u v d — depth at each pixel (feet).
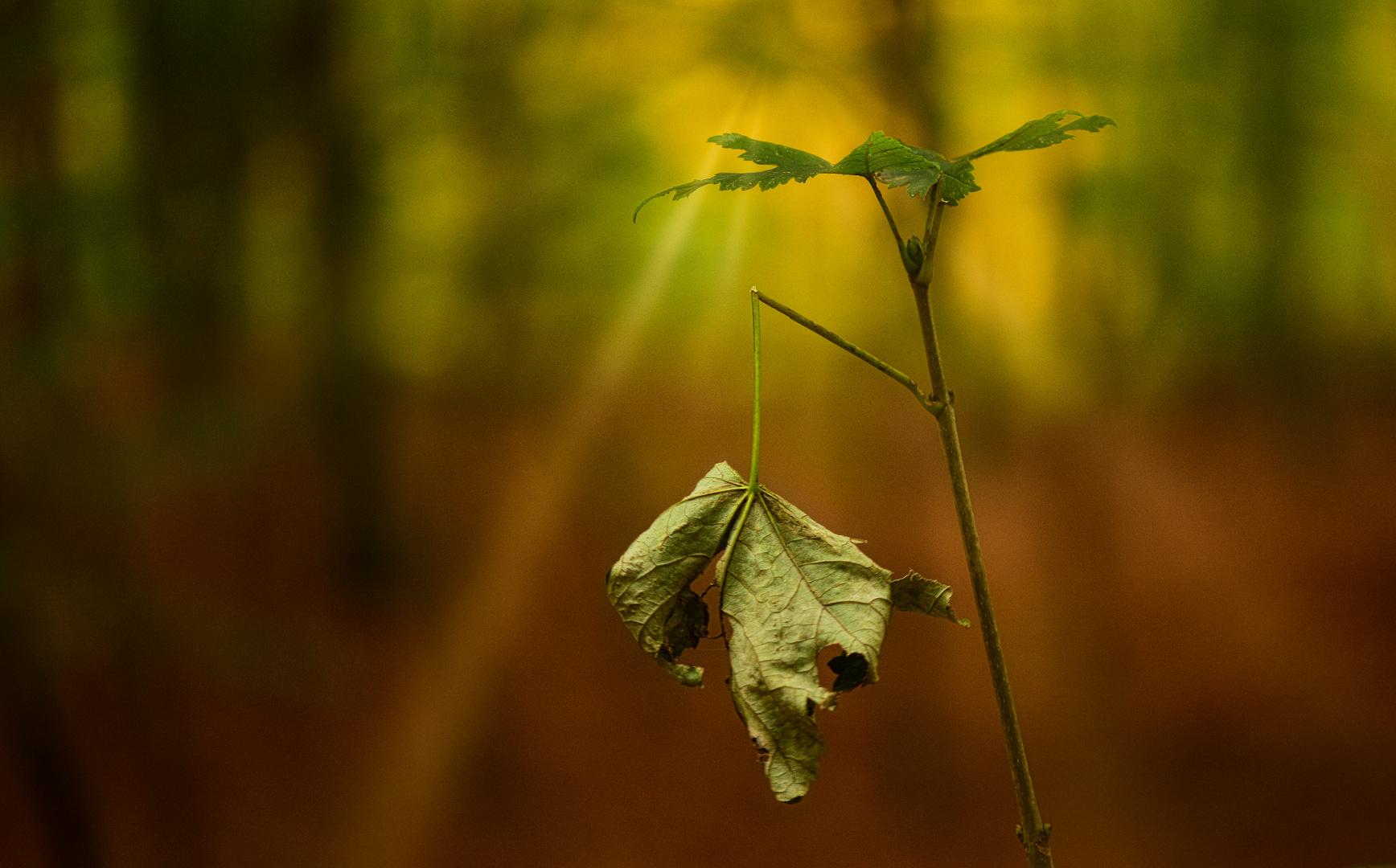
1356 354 21.22
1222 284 19.56
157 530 13.41
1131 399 19.45
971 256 16.21
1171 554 14.82
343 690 11.01
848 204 16.02
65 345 6.57
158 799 8.50
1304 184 18.63
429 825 9.73
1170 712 10.98
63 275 6.96
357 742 10.60
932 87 13.66
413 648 12.70
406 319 15.97
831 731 11.03
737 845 9.43
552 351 19.29
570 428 19.04
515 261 16.92
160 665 7.16
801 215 18.56
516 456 18.51
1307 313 19.74
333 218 12.85
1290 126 17.71
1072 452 17.28
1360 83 17.67
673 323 22.26
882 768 10.40
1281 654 11.93
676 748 11.04
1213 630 12.71
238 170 10.51
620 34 15.14
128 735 8.44
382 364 13.96
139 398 7.46
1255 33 16.99
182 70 9.84
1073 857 9.07
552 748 10.90
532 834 9.62
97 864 6.67
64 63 7.58
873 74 13.61
